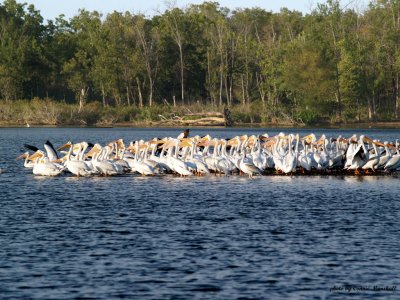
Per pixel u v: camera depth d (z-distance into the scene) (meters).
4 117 97.75
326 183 33.62
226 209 25.91
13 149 55.94
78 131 83.19
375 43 100.81
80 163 35.62
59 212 25.20
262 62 98.31
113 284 16.80
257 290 16.42
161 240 20.70
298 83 94.38
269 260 18.67
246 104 101.69
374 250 19.67
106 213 25.03
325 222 23.45
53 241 20.55
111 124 96.75
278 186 32.41
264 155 38.62
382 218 24.22
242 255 19.11
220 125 93.31
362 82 96.00
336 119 96.50
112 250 19.56
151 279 17.14
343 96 97.00
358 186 32.62
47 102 99.50
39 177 35.56
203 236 21.23
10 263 18.31
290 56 96.62
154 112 96.88
